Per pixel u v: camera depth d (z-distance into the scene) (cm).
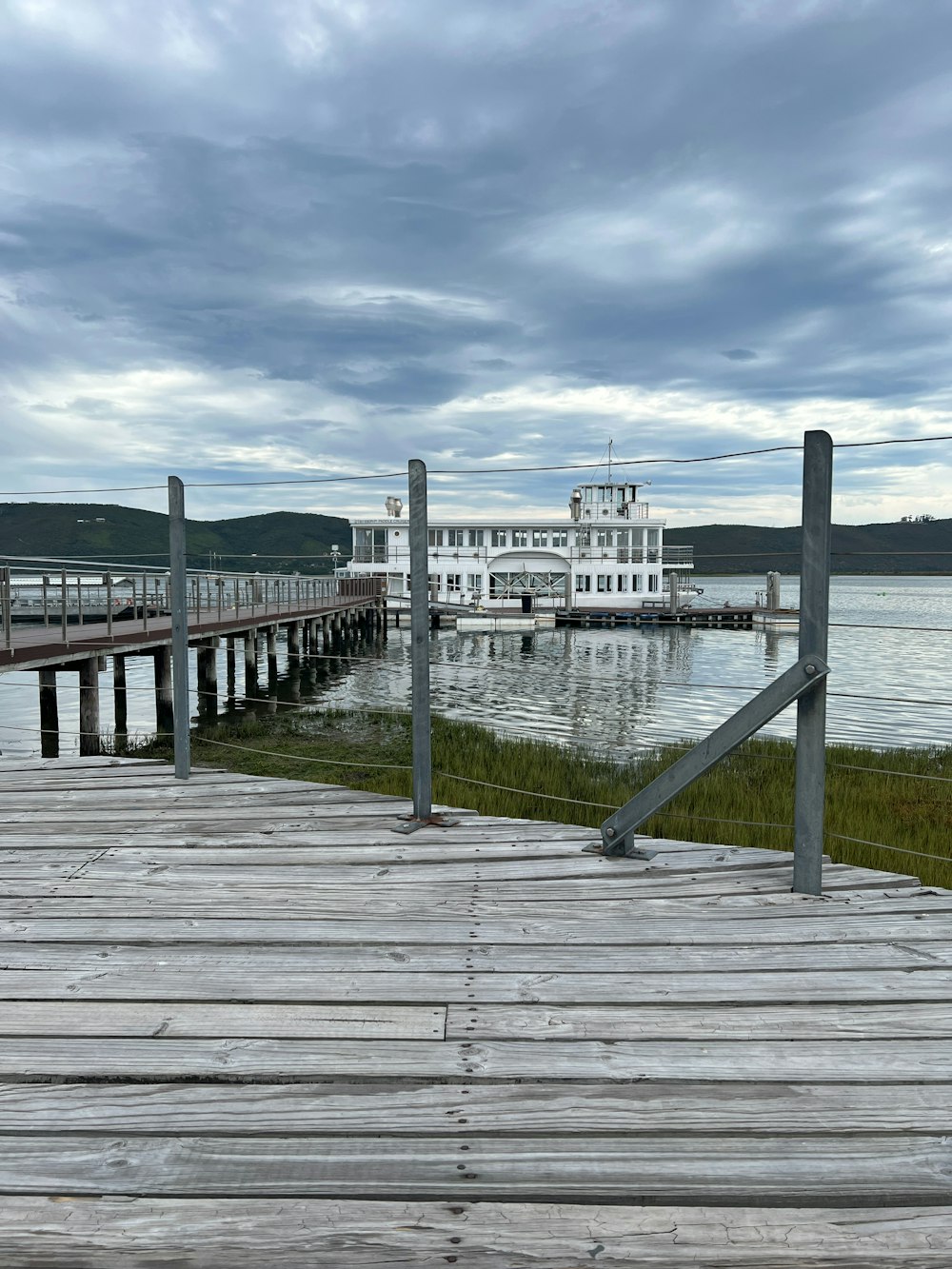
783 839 554
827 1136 182
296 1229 153
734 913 312
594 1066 209
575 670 2772
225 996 246
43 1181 165
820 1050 218
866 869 362
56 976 259
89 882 343
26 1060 210
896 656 3478
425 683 427
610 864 366
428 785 432
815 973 262
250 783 507
